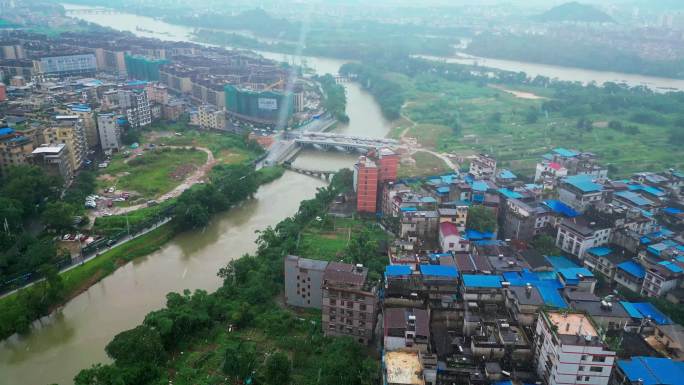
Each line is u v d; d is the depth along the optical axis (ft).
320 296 613.11
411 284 551.18
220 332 569.23
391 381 403.75
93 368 477.36
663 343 519.60
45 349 569.64
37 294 615.98
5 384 516.73
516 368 462.19
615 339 506.89
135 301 655.35
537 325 472.44
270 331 568.41
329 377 471.62
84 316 624.59
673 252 646.33
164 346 531.91
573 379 426.92
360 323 542.16
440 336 504.02
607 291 648.79
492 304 541.34
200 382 493.36
